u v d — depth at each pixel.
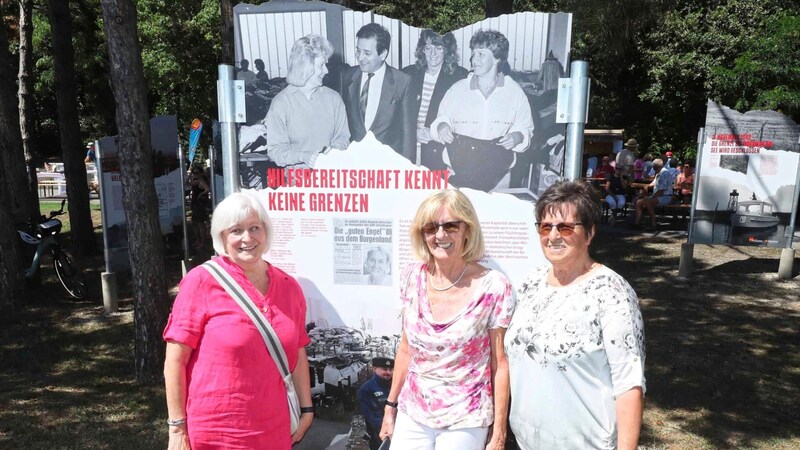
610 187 14.25
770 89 14.08
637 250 10.92
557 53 2.96
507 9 7.77
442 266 2.44
